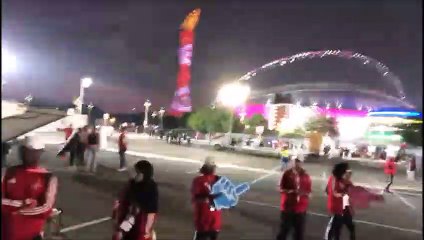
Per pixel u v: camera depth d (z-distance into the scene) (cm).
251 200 1298
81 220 854
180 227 867
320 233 917
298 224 718
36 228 435
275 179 1944
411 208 1372
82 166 1708
